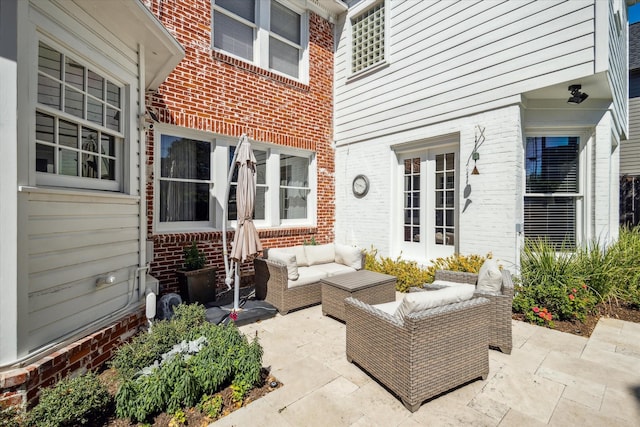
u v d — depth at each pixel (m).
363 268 5.64
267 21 6.34
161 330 2.91
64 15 2.58
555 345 3.46
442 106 5.56
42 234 2.37
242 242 4.28
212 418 2.28
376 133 6.78
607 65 3.83
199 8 5.29
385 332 2.61
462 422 2.26
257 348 2.78
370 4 6.81
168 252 4.96
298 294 4.66
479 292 3.41
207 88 5.38
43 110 2.45
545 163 5.21
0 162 2.12
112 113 3.27
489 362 3.11
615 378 2.81
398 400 2.52
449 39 5.43
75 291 2.68
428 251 6.09
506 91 4.73
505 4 4.72
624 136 7.43
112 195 3.05
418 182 6.29
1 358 2.11
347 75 7.37
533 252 4.79
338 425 2.23
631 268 4.64
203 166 5.56
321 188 7.43
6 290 2.13
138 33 3.30
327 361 3.16
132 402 2.17
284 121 6.58
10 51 2.16
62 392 2.05
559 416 2.32
